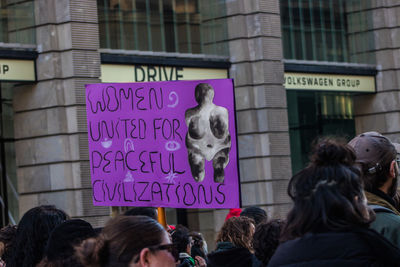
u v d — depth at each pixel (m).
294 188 3.49
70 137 17.09
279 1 21.69
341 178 3.38
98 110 8.31
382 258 3.31
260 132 20.45
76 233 4.90
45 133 17.25
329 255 3.29
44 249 5.52
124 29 18.53
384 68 23.92
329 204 3.33
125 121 8.12
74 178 17.00
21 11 17.28
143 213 7.56
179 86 7.67
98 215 17.11
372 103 24.09
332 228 3.32
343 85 23.06
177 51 19.66
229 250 6.75
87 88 8.38
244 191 20.50
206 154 7.48
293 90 21.69
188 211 21.11
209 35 20.45
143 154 7.98
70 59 17.09
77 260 4.69
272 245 5.40
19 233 5.64
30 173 17.50
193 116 7.58
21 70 17.11
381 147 4.65
